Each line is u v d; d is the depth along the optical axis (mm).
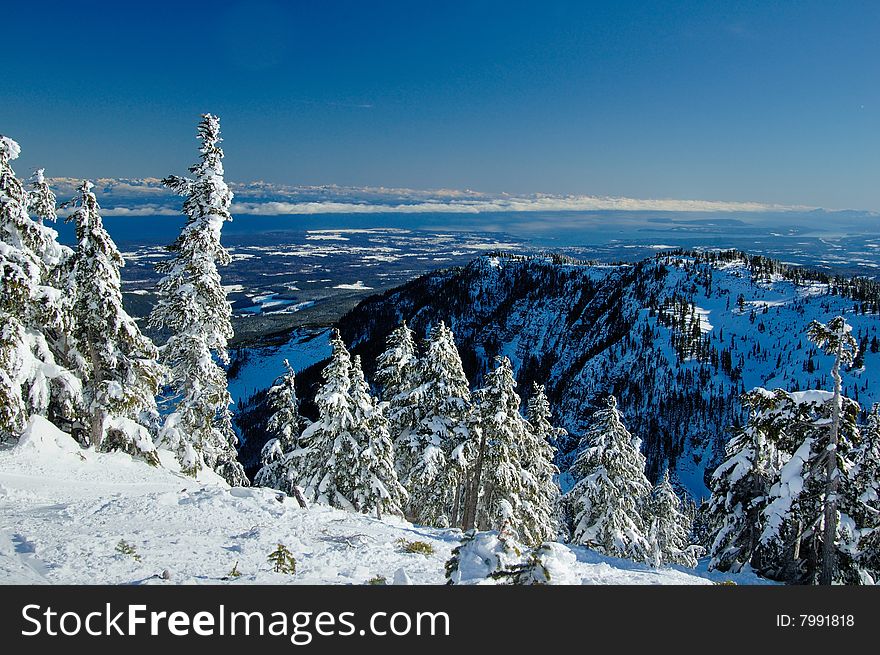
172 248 25109
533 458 33750
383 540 14984
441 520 32594
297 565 11688
